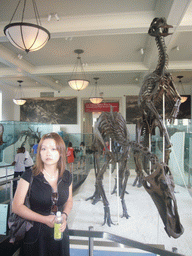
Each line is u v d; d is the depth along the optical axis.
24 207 1.42
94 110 13.22
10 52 7.48
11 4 4.81
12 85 13.06
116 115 4.19
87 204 4.92
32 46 4.27
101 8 5.02
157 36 3.17
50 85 11.54
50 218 1.40
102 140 4.20
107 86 12.95
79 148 9.21
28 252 1.44
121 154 4.05
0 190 5.04
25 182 1.48
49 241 1.46
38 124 8.10
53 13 5.16
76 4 4.86
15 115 13.72
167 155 3.12
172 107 3.28
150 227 3.76
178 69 8.31
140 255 2.04
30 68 8.91
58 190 1.55
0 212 2.50
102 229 3.70
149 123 3.67
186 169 6.32
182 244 3.20
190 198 5.12
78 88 7.73
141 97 3.31
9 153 6.63
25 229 1.45
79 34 5.61
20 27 3.97
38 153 1.55
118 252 2.08
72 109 13.20
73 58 8.10
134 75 10.68
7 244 1.47
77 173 8.08
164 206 2.17
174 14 4.45
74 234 1.51
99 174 4.05
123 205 4.18
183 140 6.36
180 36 6.23
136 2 4.81
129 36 6.35
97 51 7.44
